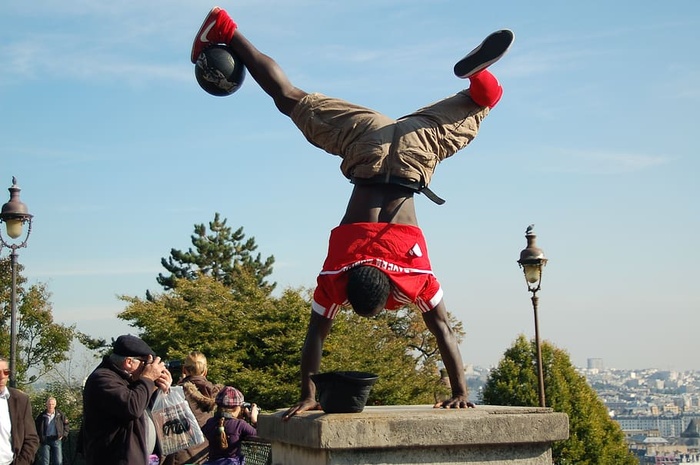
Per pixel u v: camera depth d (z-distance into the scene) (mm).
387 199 5391
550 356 31609
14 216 16016
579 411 31062
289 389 24594
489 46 5215
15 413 8703
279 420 5266
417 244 5344
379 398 25359
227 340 25797
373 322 29266
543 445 5043
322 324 5406
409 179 5375
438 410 5125
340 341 25156
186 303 29156
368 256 5242
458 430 4848
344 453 4730
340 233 5367
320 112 5496
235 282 37469
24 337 31922
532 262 19609
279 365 25766
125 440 6305
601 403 32438
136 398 6250
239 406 8383
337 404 4902
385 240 5250
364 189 5430
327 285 5320
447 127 5500
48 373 32000
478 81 5461
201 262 45469
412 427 4781
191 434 7625
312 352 5363
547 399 30969
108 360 6531
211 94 5652
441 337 5441
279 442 5500
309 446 4781
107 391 6242
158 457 7805
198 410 8859
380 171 5340
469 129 5590
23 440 8758
